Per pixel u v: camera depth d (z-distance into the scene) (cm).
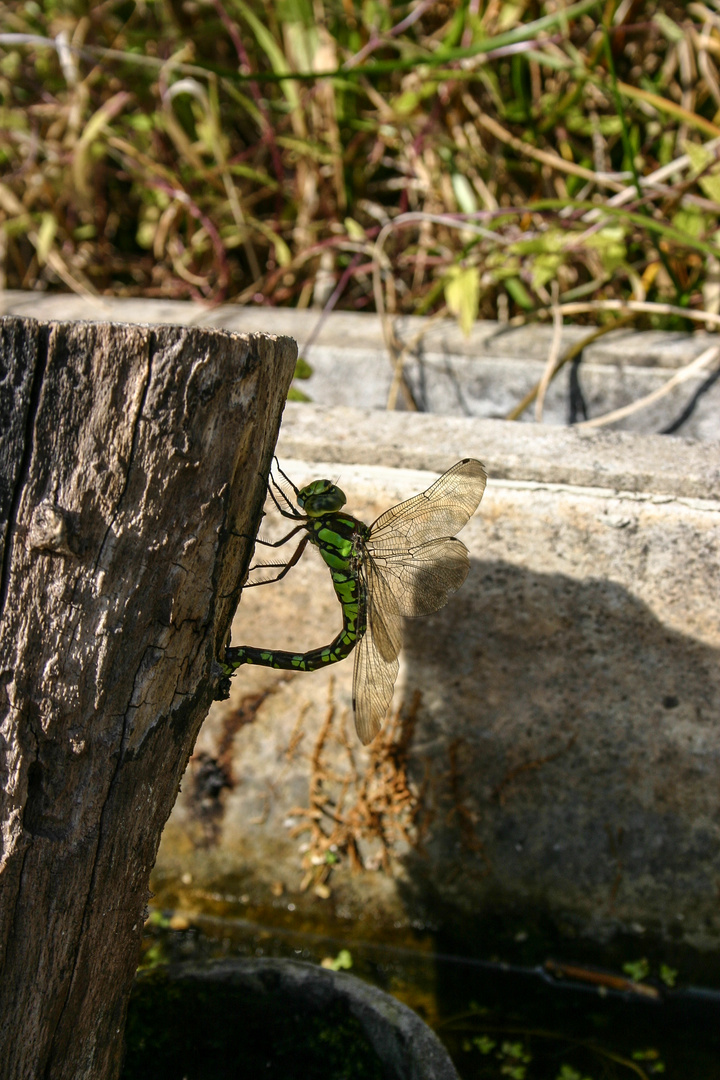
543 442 88
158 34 118
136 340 76
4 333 75
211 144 113
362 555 83
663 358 97
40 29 122
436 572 83
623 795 89
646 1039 88
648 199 100
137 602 77
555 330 97
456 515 83
